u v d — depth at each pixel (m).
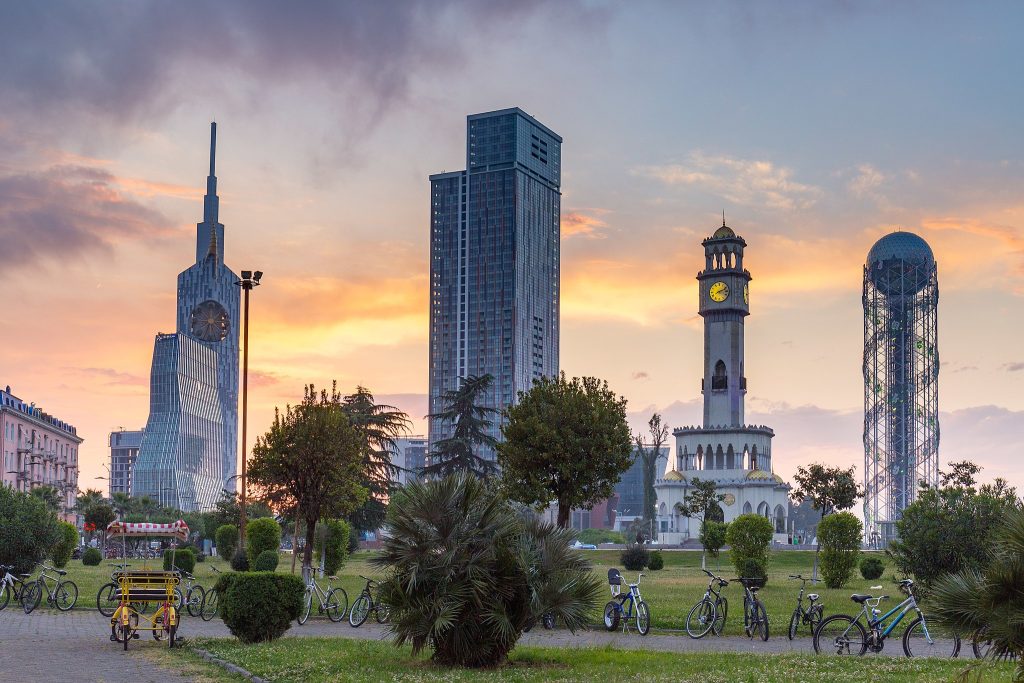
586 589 25.64
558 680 21.70
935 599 16.12
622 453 61.22
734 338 187.62
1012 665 18.61
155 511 184.75
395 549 24.88
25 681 22.23
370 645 29.03
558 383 62.41
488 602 24.39
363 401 102.38
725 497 180.75
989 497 43.38
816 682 21.52
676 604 45.75
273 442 56.44
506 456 61.22
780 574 85.31
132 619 36.91
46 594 44.81
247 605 29.39
